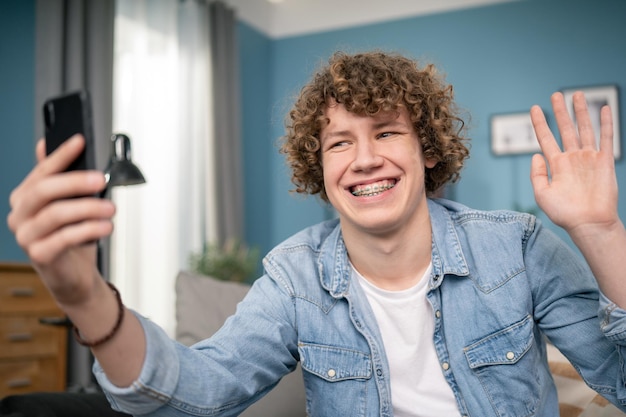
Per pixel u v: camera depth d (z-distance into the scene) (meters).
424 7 5.41
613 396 1.05
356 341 1.19
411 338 1.19
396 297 1.20
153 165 4.28
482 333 1.15
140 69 4.20
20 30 3.47
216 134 4.86
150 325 0.88
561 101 0.99
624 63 4.82
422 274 1.21
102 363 0.82
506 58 5.14
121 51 4.09
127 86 4.11
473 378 1.14
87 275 0.71
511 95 5.10
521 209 4.93
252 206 5.55
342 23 5.69
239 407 1.06
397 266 1.19
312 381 1.20
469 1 5.28
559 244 1.18
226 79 5.02
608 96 4.81
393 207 1.13
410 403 1.17
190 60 4.68
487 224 1.24
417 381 1.18
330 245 1.28
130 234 4.03
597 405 1.31
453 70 5.28
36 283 2.75
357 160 1.13
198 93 4.80
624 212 4.70
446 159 1.30
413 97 1.18
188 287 1.61
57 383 2.80
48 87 3.47
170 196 4.41
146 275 4.18
